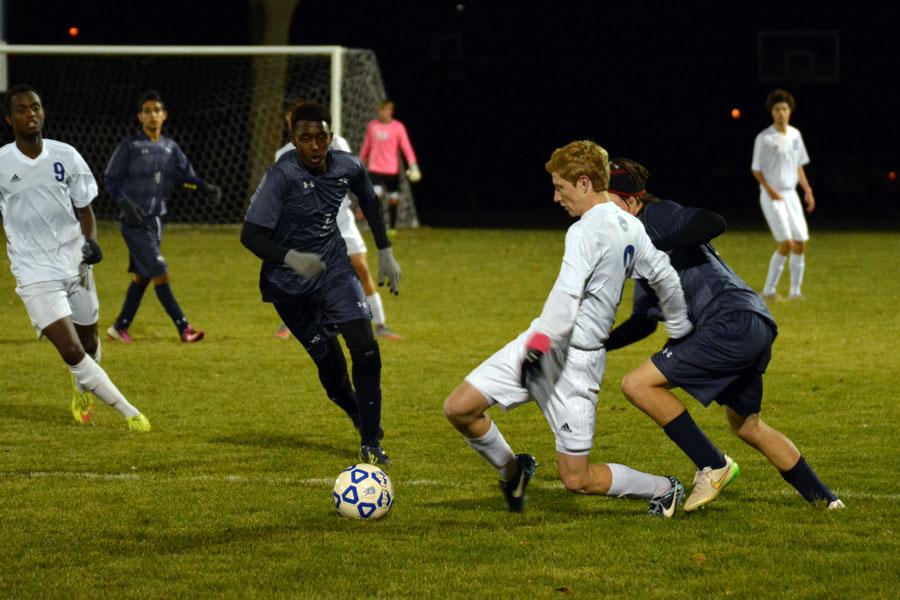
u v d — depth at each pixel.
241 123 74.12
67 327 20.06
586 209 14.27
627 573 13.08
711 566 13.30
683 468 18.08
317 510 15.62
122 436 20.06
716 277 14.87
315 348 19.06
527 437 20.22
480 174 85.12
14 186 19.97
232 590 12.54
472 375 14.65
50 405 22.50
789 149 36.94
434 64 84.88
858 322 32.97
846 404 22.62
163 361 27.16
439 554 13.73
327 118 18.03
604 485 14.77
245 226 17.98
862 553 13.72
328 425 21.08
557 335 13.80
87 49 56.38
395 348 29.08
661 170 83.31
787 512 15.47
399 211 64.94
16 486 16.70
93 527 14.75
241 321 33.44
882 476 17.39
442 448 19.38
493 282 42.38
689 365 14.80
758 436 15.54
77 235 20.45
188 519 15.16
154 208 29.34
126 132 73.62
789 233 37.09
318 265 16.72
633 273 14.35
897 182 80.75
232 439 19.94
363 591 12.52
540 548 13.95
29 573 13.03
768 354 14.98
